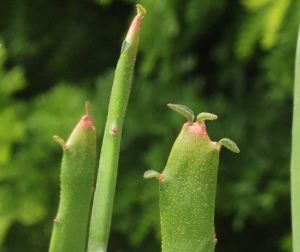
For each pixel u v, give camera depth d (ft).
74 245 0.76
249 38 2.32
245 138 2.62
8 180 2.75
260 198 2.52
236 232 2.75
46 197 2.76
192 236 0.72
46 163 2.77
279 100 2.57
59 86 2.86
